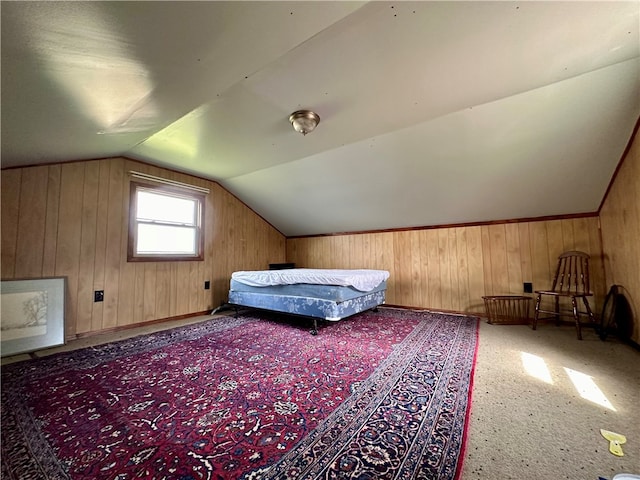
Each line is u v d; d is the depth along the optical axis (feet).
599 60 5.03
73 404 4.57
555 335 8.32
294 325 9.87
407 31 4.15
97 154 8.47
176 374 5.72
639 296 6.89
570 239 9.71
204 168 11.13
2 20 2.51
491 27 4.12
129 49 3.40
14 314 7.11
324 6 3.17
